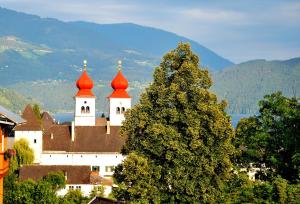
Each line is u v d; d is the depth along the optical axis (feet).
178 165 286.25
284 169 326.03
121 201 320.29
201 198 290.97
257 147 336.29
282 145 328.49
